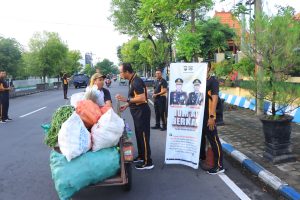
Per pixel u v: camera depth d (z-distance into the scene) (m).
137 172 7.19
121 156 5.60
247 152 8.26
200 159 7.85
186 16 18.77
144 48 35.81
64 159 5.25
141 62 52.00
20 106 21.98
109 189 6.23
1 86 14.59
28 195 6.06
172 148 7.53
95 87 7.17
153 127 12.55
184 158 7.45
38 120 15.12
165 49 27.31
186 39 15.02
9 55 34.75
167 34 23.98
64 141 5.18
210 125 6.94
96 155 5.34
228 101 17.67
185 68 7.21
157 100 12.16
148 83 39.12
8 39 35.53
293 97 7.20
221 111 11.91
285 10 7.46
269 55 7.16
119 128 5.47
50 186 6.48
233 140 9.62
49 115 16.80
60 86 56.06
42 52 51.19
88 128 5.68
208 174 7.01
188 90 7.24
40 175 7.15
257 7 11.59
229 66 15.75
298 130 10.51
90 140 5.35
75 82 49.94
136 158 7.70
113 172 5.46
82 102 5.86
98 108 5.83
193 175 6.96
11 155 8.84
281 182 6.06
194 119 7.25
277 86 7.21
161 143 9.98
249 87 7.74
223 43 18.53
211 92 7.00
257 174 6.75
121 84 59.28
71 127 5.20
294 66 7.15
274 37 7.05
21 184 6.62
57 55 52.09
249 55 7.55
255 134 10.36
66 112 5.77
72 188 5.24
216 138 7.04
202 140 7.71
